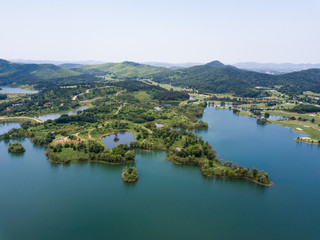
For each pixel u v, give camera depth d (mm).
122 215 177500
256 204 192500
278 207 189375
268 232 163375
